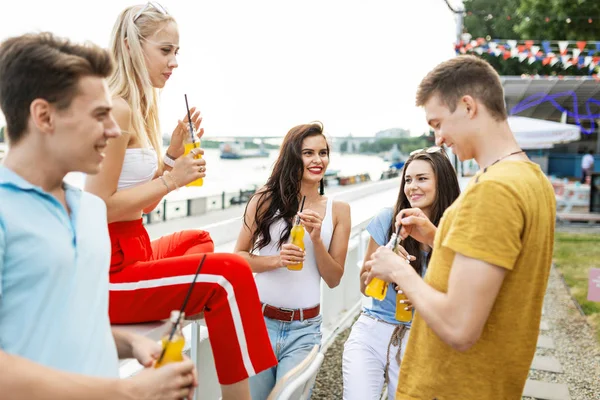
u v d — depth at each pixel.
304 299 2.38
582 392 3.36
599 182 11.80
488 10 19.70
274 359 1.66
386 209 2.47
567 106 13.20
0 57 0.99
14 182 0.98
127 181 1.70
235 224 4.49
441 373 1.31
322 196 2.59
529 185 1.21
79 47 1.03
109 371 1.10
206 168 1.73
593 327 4.63
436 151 2.37
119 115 1.55
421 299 1.25
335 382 3.51
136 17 1.71
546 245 1.26
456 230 1.19
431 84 1.34
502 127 1.30
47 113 0.98
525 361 1.28
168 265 1.60
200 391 2.49
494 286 1.15
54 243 0.99
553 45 12.29
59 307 1.00
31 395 0.85
